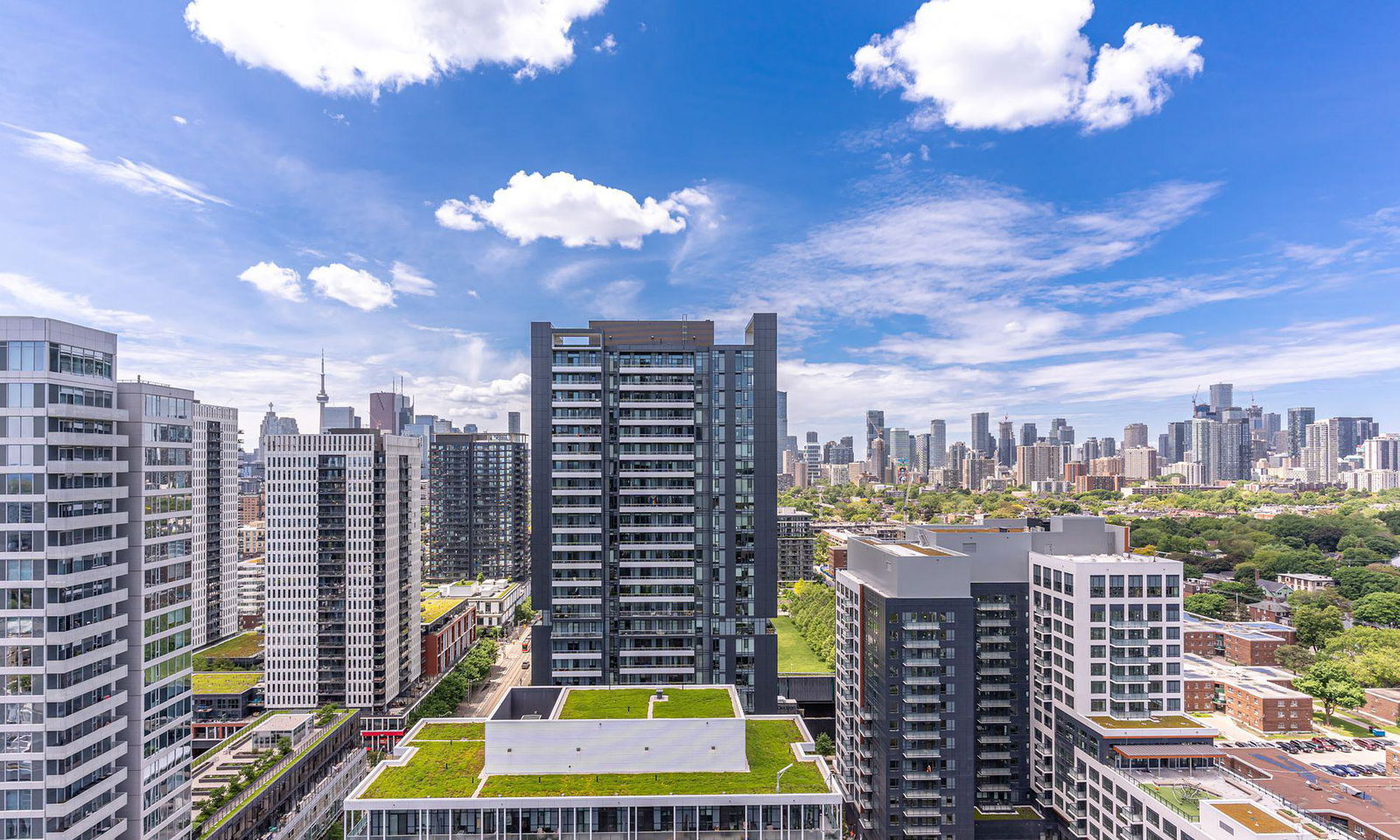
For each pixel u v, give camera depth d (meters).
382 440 192.25
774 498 145.50
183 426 98.88
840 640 144.12
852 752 134.25
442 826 75.50
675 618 143.88
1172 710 117.44
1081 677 118.56
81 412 82.75
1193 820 94.12
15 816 77.12
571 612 143.38
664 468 145.38
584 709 91.81
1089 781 114.69
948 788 114.69
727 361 146.62
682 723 83.12
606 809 76.12
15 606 78.06
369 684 187.00
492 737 82.31
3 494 78.25
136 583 90.06
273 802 119.50
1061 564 123.00
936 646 114.56
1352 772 146.12
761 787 78.81
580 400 144.88
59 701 78.38
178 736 96.69
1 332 78.81
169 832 94.56
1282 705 169.12
